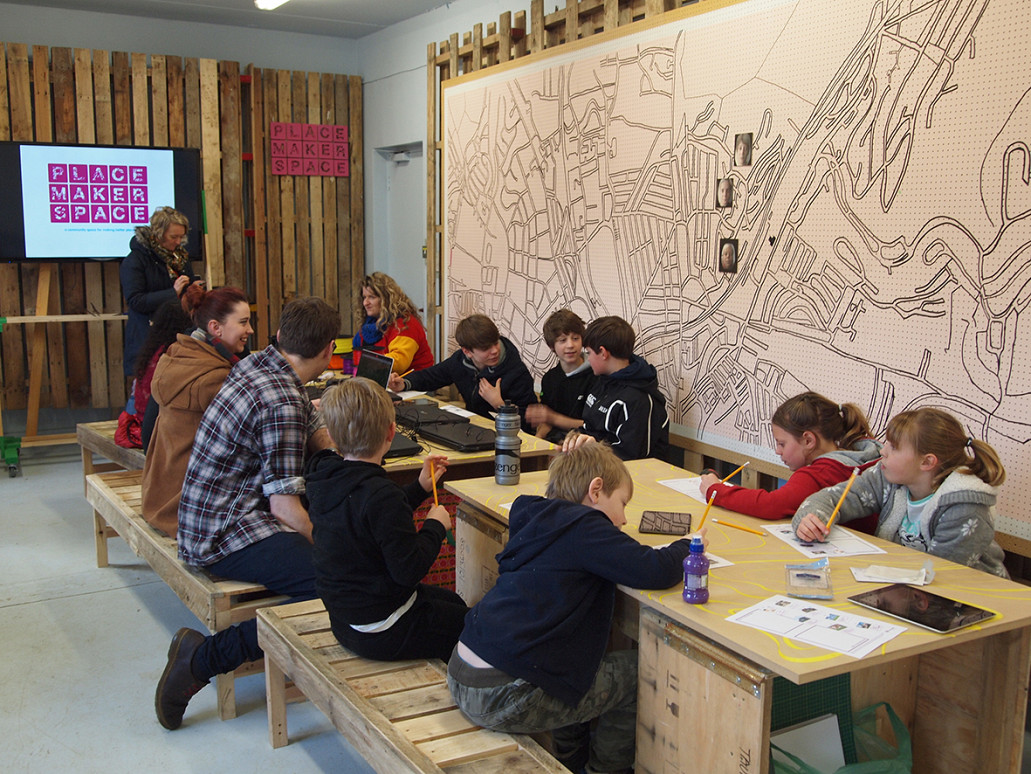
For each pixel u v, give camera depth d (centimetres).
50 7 632
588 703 200
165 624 343
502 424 265
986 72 245
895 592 184
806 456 254
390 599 223
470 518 263
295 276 725
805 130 301
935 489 218
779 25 308
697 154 349
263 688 296
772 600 182
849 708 212
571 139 424
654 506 245
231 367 310
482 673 193
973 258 252
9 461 561
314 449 297
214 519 271
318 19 666
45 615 350
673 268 366
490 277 507
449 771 182
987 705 197
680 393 369
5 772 242
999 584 191
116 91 636
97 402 655
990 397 250
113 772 244
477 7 575
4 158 581
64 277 638
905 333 273
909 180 269
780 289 315
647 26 370
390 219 745
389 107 701
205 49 686
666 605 180
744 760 166
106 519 368
